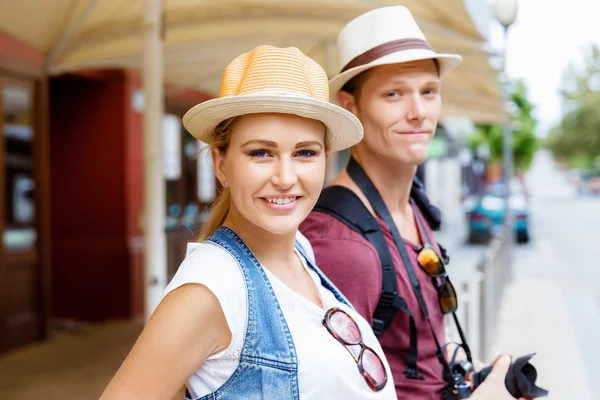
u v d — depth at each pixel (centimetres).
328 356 115
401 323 164
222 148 123
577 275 1180
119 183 723
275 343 111
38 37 465
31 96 602
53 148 734
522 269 1276
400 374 164
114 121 722
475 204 1780
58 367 540
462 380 171
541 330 705
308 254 148
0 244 567
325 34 475
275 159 116
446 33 409
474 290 500
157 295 339
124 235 726
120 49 472
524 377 160
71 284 732
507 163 1082
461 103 756
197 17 442
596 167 8088
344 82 182
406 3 381
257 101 111
